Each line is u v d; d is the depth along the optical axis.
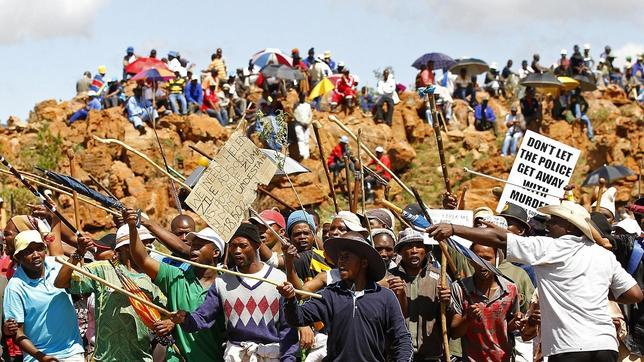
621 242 17.58
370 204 44.50
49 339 15.73
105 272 15.19
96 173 45.03
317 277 15.26
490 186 48.25
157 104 48.94
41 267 15.77
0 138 46.44
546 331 14.36
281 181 42.56
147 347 15.34
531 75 51.66
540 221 19.23
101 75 49.84
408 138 52.38
